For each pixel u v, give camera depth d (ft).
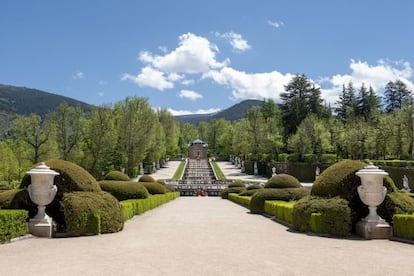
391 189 45.96
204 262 27.30
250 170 255.09
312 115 229.66
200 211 79.66
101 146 176.76
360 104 289.12
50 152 168.86
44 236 40.91
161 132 256.73
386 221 43.93
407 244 37.24
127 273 23.88
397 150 179.42
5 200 44.57
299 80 269.64
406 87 301.22
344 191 45.88
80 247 33.63
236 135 279.90
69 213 41.55
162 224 53.31
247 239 38.93
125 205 57.52
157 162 291.99
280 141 240.53
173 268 25.35
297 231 46.93
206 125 497.87
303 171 203.10
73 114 175.42
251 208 75.97
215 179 232.32
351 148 200.85
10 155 169.27
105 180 82.84
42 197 41.70
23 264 26.40
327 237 41.98
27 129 166.40
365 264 27.20
